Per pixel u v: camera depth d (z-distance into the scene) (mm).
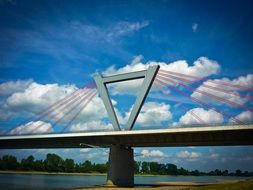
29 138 71625
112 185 65562
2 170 167750
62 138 70375
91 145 69500
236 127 53094
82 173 188875
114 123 68375
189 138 61906
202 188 44125
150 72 68250
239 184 44406
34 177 114562
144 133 61062
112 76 73500
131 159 71750
